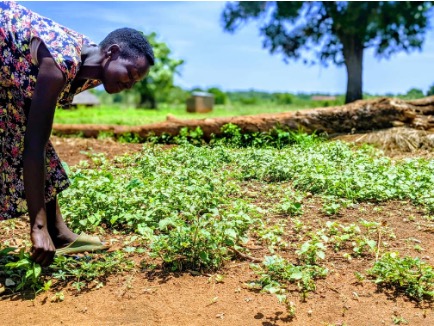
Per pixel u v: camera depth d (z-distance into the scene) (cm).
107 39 333
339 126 960
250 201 525
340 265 375
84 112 2431
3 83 327
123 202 467
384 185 548
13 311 313
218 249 372
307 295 329
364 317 308
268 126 943
